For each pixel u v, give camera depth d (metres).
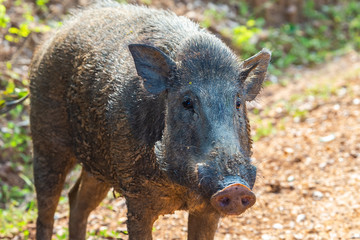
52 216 16.75
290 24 42.22
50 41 16.17
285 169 22.78
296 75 36.25
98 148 14.08
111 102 13.20
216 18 37.81
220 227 18.66
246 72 12.13
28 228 19.41
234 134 11.08
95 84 13.92
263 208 19.86
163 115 12.29
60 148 15.91
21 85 23.30
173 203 13.20
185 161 11.40
